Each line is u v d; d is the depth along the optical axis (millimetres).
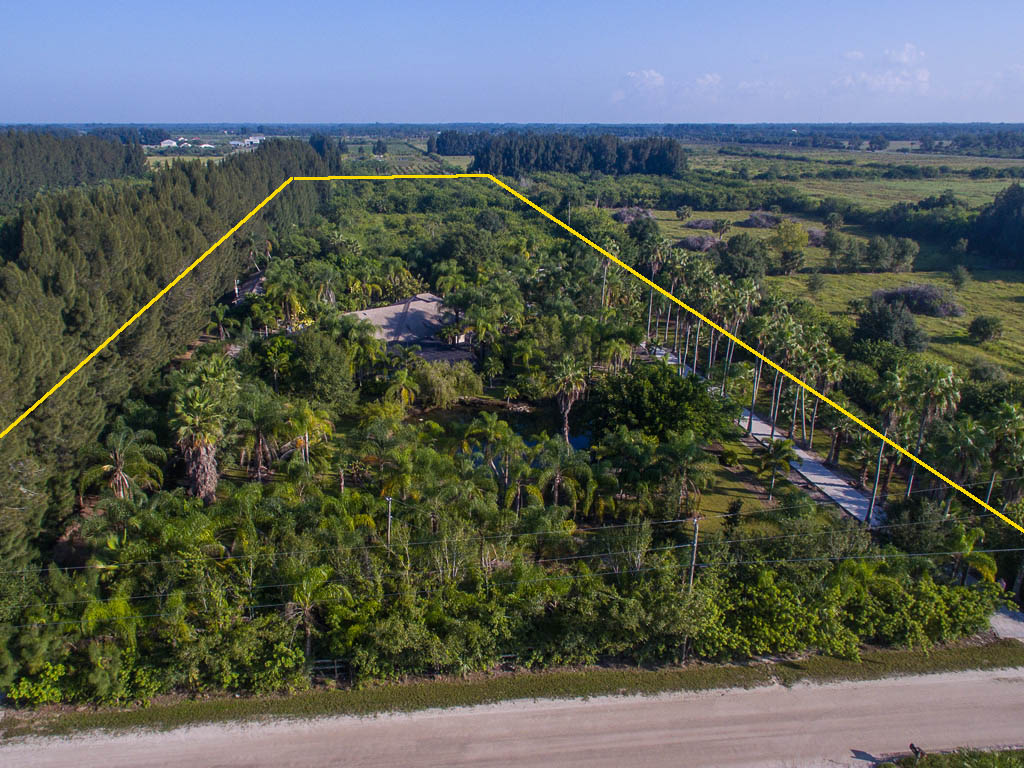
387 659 33812
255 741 30484
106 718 31500
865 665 36031
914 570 40438
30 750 29641
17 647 31562
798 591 36219
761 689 34281
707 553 37812
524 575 35688
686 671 35344
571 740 30938
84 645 32500
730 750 30578
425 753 30109
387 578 35656
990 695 34188
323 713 32094
